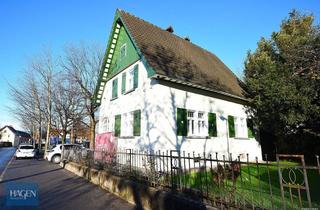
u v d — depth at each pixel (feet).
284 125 52.95
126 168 30.01
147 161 26.25
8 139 319.27
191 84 48.14
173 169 22.04
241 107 62.28
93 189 32.32
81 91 82.99
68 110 89.51
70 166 53.62
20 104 104.53
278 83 48.24
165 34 64.03
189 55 61.98
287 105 48.39
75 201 26.25
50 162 76.38
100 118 69.05
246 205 17.10
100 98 70.49
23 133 381.40
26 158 96.27
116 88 60.49
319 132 49.32
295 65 47.85
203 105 52.06
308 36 48.11
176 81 46.01
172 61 51.75
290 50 48.39
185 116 47.91
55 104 92.58
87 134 151.84
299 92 46.88
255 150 64.34
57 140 153.48
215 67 69.36
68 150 61.67
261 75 53.21
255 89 54.29
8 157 101.65
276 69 50.16
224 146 54.60
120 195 28.09
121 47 60.23
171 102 46.09
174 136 45.34
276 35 54.29
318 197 28.68
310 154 57.52
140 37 52.08
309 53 45.78
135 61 52.65
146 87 47.73
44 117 112.06
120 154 32.09
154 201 21.84
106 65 65.57
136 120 49.26
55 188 33.24
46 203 25.61
